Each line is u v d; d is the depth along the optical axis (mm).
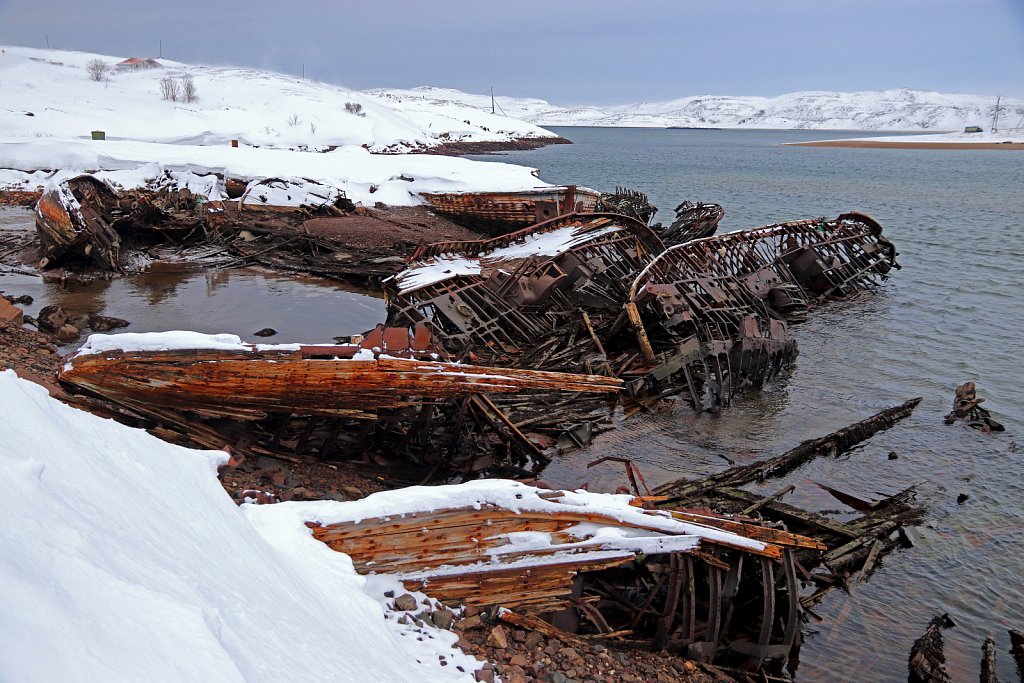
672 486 13445
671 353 19406
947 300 28766
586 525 8352
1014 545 12039
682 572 8633
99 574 3812
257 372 10641
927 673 8961
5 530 3578
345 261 29406
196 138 72625
